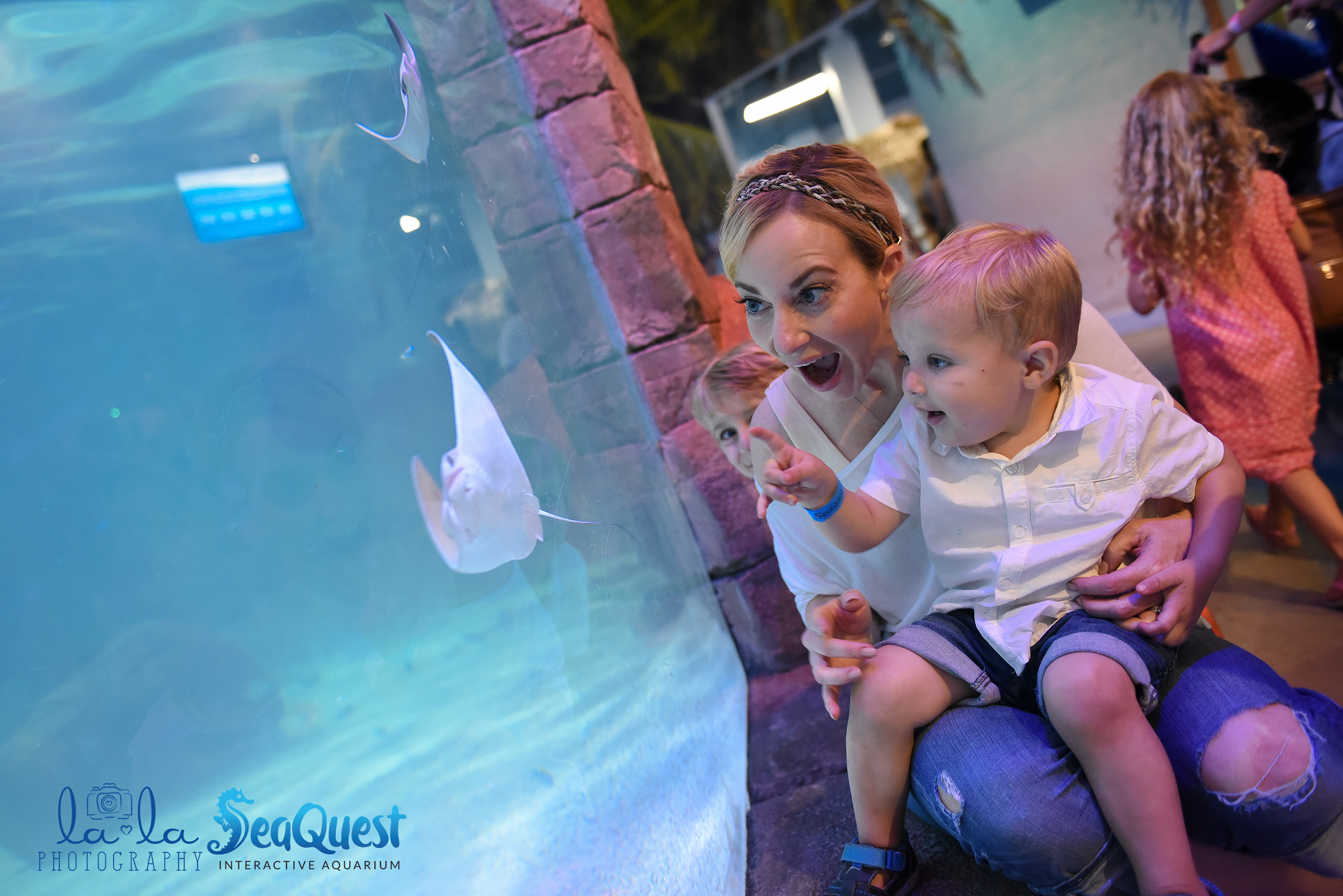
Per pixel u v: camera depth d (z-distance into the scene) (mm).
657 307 2381
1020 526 1246
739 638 2500
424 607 679
